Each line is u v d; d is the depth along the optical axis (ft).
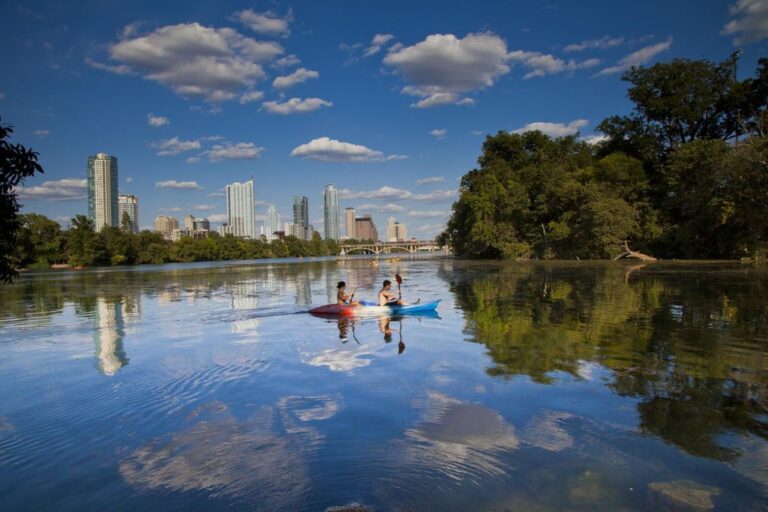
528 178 235.20
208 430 20.68
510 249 225.15
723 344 35.12
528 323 46.11
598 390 24.79
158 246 398.21
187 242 445.78
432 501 14.64
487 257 260.21
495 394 24.44
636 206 200.44
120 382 28.63
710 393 24.06
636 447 18.11
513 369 29.12
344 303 60.70
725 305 55.26
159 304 75.05
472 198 237.66
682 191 170.60
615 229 186.91
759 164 118.62
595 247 201.16
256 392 25.81
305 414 22.25
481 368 29.50
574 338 38.29
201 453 18.43
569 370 28.63
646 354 32.35
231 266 288.71
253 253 547.08
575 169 229.25
